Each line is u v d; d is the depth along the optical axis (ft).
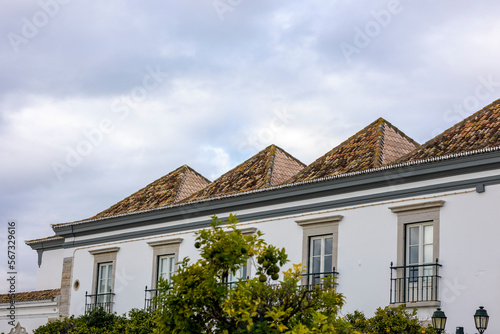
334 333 30.63
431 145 63.00
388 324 51.96
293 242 67.67
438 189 59.11
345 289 63.31
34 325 89.56
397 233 61.00
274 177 74.54
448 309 57.11
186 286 32.07
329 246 65.72
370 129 73.10
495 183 56.24
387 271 61.00
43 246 94.68
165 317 32.27
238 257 32.32
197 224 75.82
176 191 83.71
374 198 62.85
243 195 71.10
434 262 58.34
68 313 86.07
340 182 64.64
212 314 31.94
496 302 54.85
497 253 55.42
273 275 32.99
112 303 81.71
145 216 79.97
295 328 29.53
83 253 86.58
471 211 57.16
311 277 65.77
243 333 30.60
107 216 83.10
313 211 66.85
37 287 94.32
